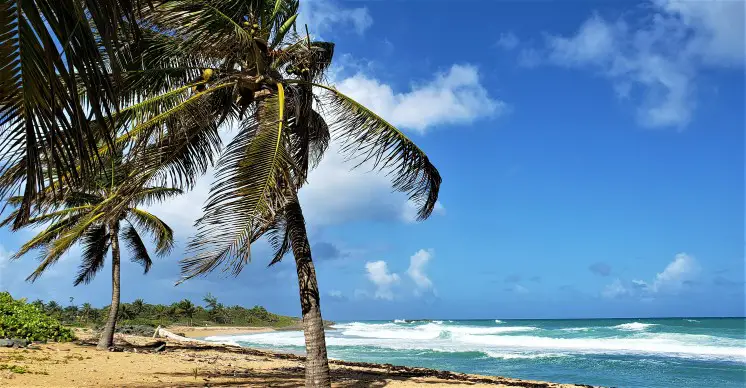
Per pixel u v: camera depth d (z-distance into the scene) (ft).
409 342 126.72
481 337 140.15
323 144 34.53
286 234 34.91
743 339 112.98
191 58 28.40
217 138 30.09
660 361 74.59
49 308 237.25
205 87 28.07
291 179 24.47
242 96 29.04
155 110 26.27
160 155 27.20
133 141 25.72
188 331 229.66
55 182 21.26
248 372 41.32
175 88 28.04
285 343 123.44
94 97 11.71
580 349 98.48
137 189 27.81
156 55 26.96
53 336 60.59
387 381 37.47
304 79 30.71
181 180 28.94
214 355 59.98
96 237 58.34
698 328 173.17
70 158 12.09
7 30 10.46
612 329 175.52
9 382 27.86
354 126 29.17
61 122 11.57
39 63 11.08
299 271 27.50
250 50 28.22
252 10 28.81
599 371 63.41
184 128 26.91
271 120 24.59
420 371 49.65
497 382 42.45
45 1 10.68
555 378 57.62
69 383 29.73
